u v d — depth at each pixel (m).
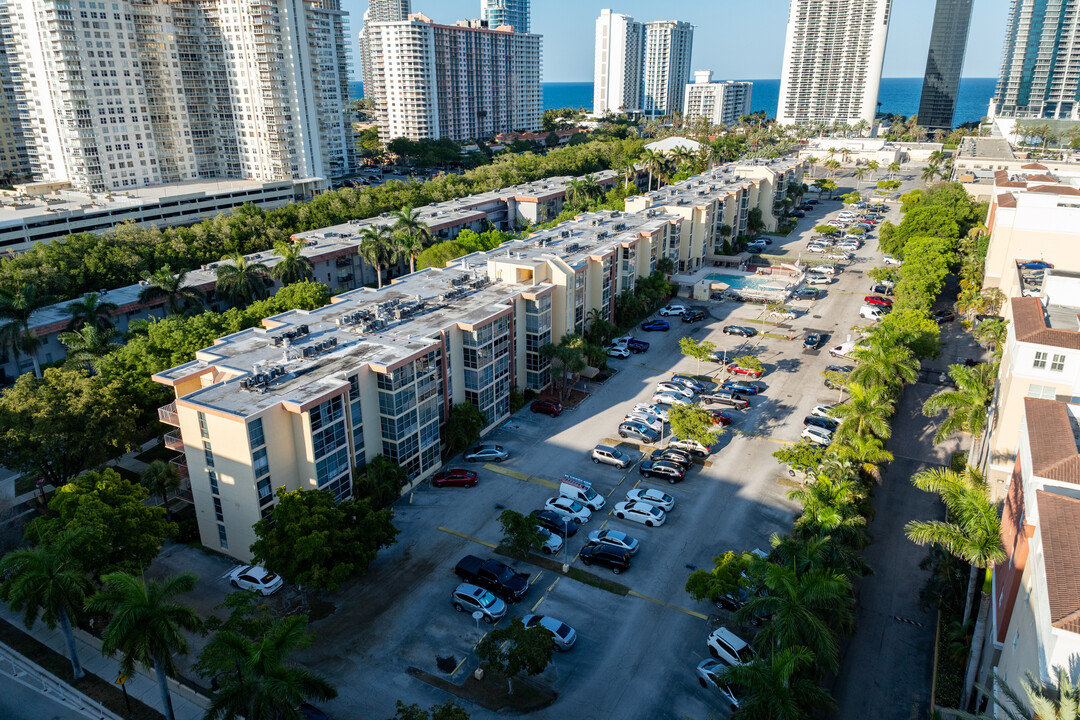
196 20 198.12
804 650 34.72
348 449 58.28
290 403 52.66
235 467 52.41
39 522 47.62
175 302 90.31
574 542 57.47
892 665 45.19
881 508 61.47
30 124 189.50
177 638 36.41
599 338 92.94
